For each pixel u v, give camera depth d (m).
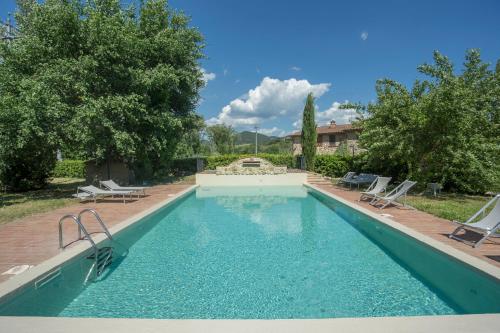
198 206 11.89
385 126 11.95
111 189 11.51
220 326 2.63
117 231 6.47
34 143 11.24
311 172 22.95
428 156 11.79
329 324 2.66
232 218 9.53
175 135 19.45
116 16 12.36
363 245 6.52
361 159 16.09
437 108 10.08
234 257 5.76
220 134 47.53
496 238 5.67
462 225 5.52
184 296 4.13
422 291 4.28
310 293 4.22
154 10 16.33
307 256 5.80
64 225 7.07
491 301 3.88
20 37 12.35
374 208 9.19
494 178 10.83
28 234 6.21
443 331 2.55
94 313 3.66
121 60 12.72
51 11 11.27
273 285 4.49
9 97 10.00
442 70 11.29
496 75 11.34
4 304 3.44
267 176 19.09
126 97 12.38
